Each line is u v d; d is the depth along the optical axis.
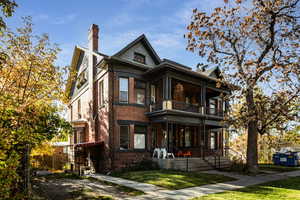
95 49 19.86
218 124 20.38
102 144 16.61
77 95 23.81
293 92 14.75
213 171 15.35
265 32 14.50
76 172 15.28
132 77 17.59
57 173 14.66
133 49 18.44
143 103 18.25
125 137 16.80
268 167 18.89
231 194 8.71
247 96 15.30
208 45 14.95
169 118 16.64
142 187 9.93
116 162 15.77
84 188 9.82
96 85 19.03
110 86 16.52
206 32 14.36
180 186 10.17
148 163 16.17
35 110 6.24
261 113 14.95
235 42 14.91
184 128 21.56
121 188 9.91
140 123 17.52
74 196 8.44
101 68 17.70
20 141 5.50
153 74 18.12
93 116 18.75
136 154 16.89
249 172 14.79
